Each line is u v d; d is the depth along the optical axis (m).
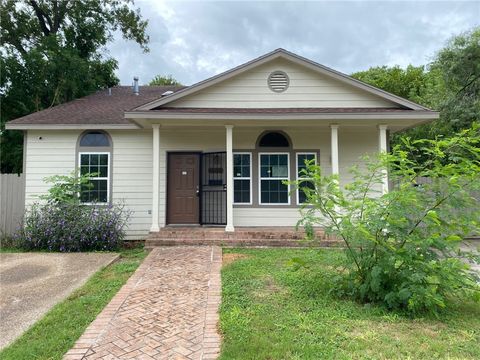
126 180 10.16
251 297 4.54
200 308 4.17
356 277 4.57
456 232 4.35
